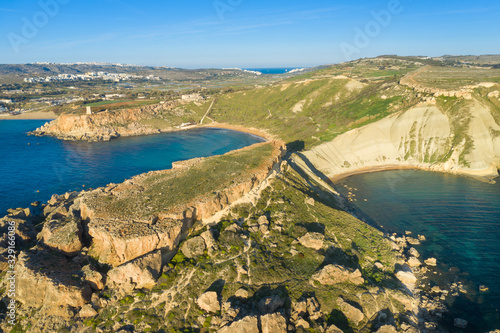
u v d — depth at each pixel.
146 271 51.59
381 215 103.94
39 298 48.00
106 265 53.84
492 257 79.19
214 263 58.12
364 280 63.25
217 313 49.53
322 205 89.75
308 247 67.75
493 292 66.62
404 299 61.38
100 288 51.22
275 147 107.00
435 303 63.09
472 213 102.75
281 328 47.03
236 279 55.94
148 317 47.84
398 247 82.75
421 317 59.62
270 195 81.75
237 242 62.94
